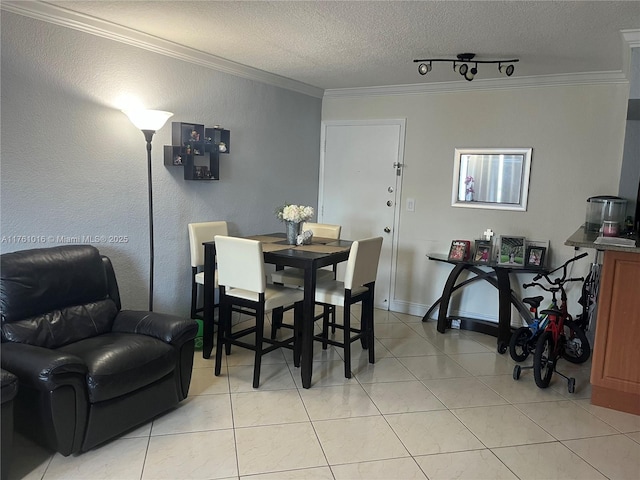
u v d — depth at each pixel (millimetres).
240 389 3086
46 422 2150
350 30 2949
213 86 3881
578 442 2562
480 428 2680
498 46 3191
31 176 2746
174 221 3699
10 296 2432
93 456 2311
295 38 3168
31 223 2775
